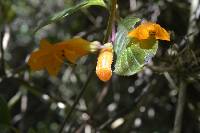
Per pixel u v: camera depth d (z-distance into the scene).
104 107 0.73
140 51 0.36
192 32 0.56
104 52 0.37
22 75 0.69
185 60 0.53
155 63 0.58
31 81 0.76
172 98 0.72
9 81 0.75
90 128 0.63
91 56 0.75
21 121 0.76
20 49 0.86
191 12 0.59
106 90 0.68
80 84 0.76
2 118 0.50
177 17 0.68
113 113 0.71
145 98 0.62
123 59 0.36
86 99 0.73
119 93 0.72
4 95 0.78
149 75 0.69
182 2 0.67
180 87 0.54
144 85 0.71
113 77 0.71
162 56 0.57
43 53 0.41
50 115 0.78
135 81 0.72
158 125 0.72
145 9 0.68
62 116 0.76
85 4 0.41
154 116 0.72
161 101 0.71
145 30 0.36
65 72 0.77
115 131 0.63
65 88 0.78
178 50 0.54
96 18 0.77
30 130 0.52
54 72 0.42
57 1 0.83
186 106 0.70
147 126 0.72
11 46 0.85
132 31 0.36
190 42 0.56
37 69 0.42
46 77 0.81
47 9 0.84
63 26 0.83
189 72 0.53
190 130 0.70
